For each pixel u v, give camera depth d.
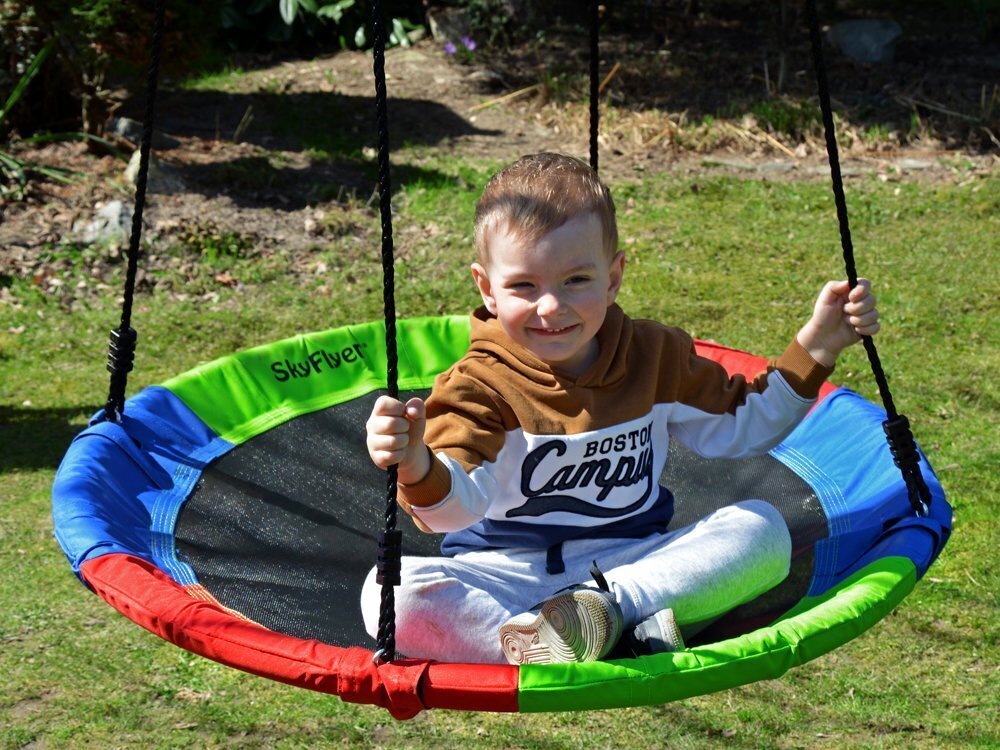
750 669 2.09
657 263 7.10
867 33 10.48
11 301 6.48
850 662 3.80
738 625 2.48
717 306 6.51
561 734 3.54
